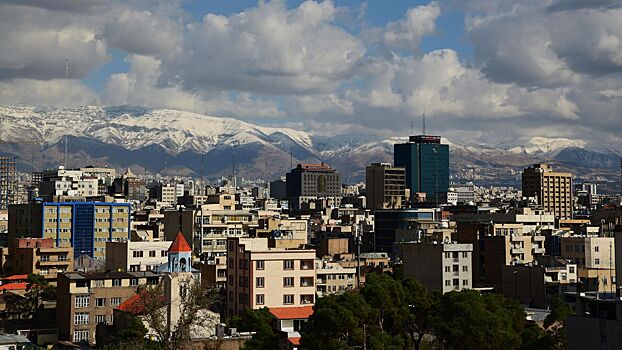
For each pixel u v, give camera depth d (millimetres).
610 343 140875
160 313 187875
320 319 178750
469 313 179375
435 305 187000
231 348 199750
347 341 179250
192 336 198625
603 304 144250
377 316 185250
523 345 177500
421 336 192750
